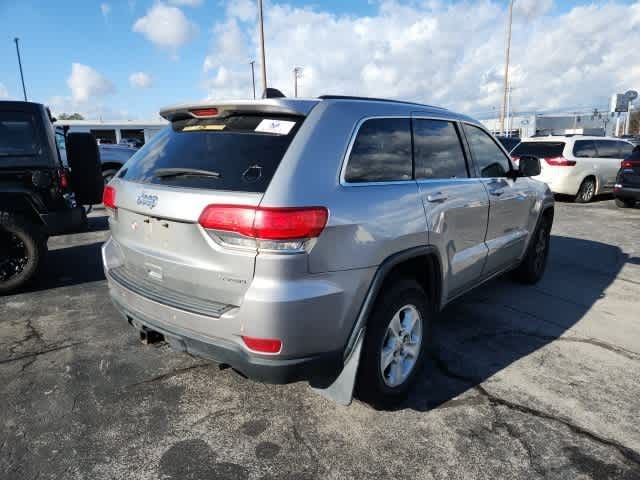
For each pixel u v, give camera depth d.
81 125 34.22
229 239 2.14
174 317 2.37
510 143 15.82
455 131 3.47
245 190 2.14
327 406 2.79
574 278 5.41
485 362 3.35
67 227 4.84
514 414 2.72
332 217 2.21
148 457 2.34
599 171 11.91
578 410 2.77
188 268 2.31
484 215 3.59
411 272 3.02
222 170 2.29
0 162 4.43
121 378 3.08
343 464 2.31
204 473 2.24
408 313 2.81
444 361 3.35
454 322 4.07
